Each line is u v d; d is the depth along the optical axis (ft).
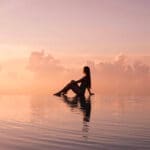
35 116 31.17
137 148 16.98
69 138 19.79
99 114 32.50
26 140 19.34
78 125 25.07
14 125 25.35
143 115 31.48
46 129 23.25
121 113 33.24
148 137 19.84
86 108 38.73
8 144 18.31
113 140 19.01
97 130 22.56
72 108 38.96
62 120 28.04
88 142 18.52
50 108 39.17
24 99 58.90
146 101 50.21
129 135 20.53
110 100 52.37
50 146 17.70
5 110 37.40
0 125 25.36
